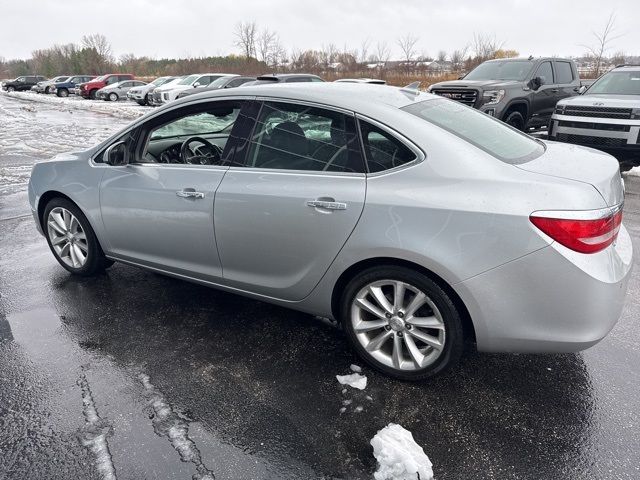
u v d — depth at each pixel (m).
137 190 3.29
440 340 2.49
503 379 2.68
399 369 2.63
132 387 2.61
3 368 2.77
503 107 9.16
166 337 3.10
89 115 19.22
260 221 2.77
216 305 3.52
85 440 2.24
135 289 3.78
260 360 2.86
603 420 2.35
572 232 2.12
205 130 3.47
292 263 2.77
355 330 2.72
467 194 2.27
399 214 2.37
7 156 9.87
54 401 2.50
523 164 2.42
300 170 2.69
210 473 2.05
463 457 2.14
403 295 2.54
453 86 9.59
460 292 2.31
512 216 2.17
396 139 2.46
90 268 3.89
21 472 2.07
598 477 2.03
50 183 3.82
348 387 2.62
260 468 2.09
